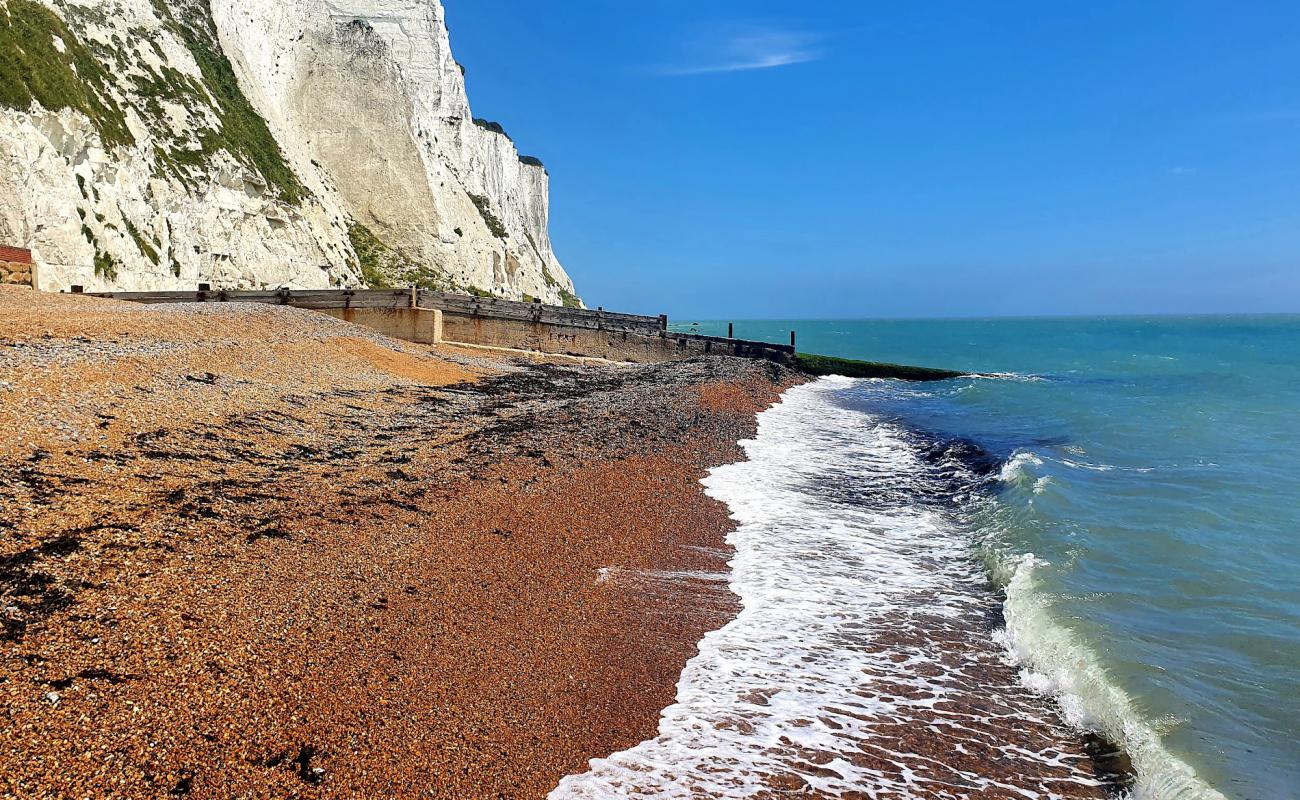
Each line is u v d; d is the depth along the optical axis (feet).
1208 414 76.84
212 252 135.33
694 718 22.15
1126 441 62.49
